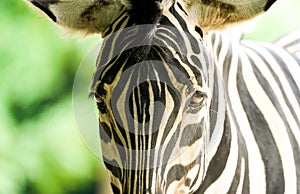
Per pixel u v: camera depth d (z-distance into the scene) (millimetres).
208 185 9039
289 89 9875
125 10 8328
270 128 9453
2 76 20422
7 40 20328
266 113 9508
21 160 20406
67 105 20438
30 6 8961
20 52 20375
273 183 9336
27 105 20562
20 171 20422
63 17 8781
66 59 20391
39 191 20750
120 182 8172
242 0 8594
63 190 20875
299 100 9891
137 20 8156
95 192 20812
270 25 18531
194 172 8305
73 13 8734
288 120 9617
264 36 18516
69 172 20531
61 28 8844
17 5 20344
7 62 20438
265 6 8633
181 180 8188
